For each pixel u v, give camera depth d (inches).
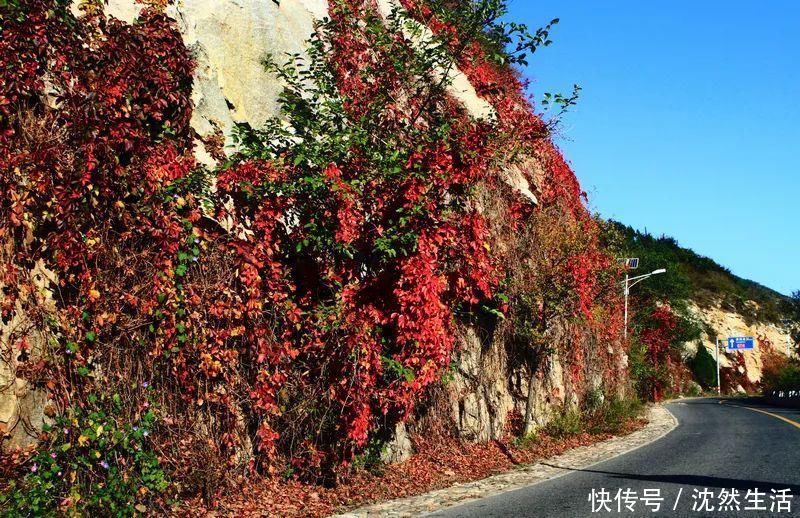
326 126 371.9
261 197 327.9
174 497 277.0
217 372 298.7
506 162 445.7
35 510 217.8
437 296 356.8
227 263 311.3
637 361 1181.7
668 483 348.8
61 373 249.9
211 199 313.0
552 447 557.0
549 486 365.4
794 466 391.5
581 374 728.3
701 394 2192.4
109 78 283.7
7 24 256.2
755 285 3166.8
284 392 329.7
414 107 459.8
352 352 332.8
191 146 327.9
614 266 788.0
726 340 2434.8
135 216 285.4
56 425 243.0
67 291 263.3
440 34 408.8
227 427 306.3
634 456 489.7
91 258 264.1
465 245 389.4
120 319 272.2
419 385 356.5
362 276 373.1
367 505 325.7
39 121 263.9
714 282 2829.7
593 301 762.2
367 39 445.1
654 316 1807.3
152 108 304.5
